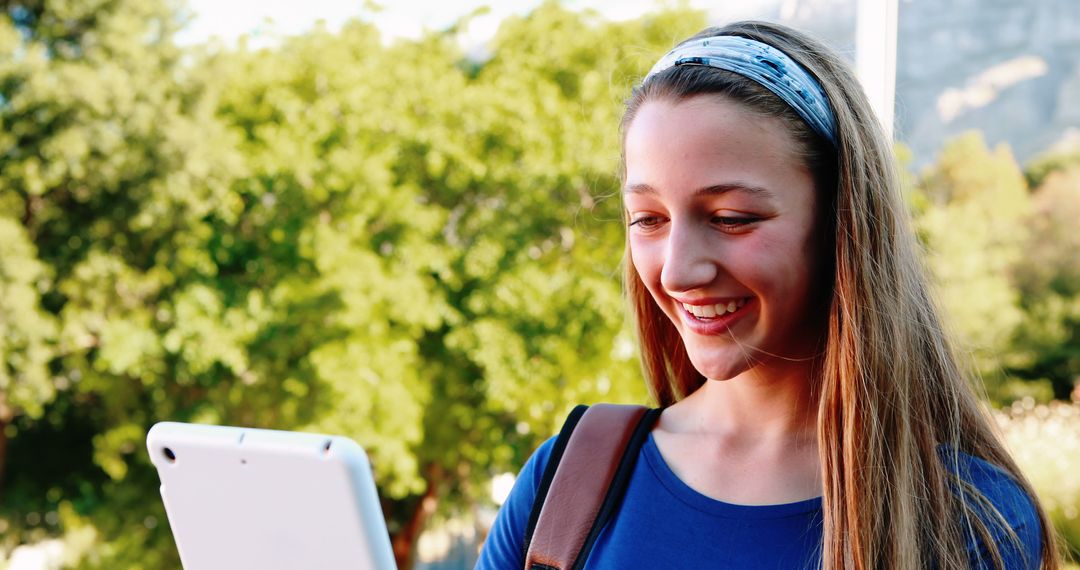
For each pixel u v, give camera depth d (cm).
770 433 84
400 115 859
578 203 827
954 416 82
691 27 833
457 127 866
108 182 844
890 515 77
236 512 82
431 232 845
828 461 78
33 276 816
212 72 880
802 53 78
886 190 80
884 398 77
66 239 880
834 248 78
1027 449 600
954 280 819
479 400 925
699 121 75
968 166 899
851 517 76
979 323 817
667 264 76
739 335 77
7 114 822
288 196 845
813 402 83
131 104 833
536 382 805
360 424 812
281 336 823
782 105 75
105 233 877
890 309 78
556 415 823
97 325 856
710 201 75
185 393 902
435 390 922
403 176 887
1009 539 77
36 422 974
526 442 891
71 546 930
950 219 839
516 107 847
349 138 859
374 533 78
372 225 871
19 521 970
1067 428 654
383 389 809
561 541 87
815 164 76
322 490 78
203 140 855
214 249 859
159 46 876
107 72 833
